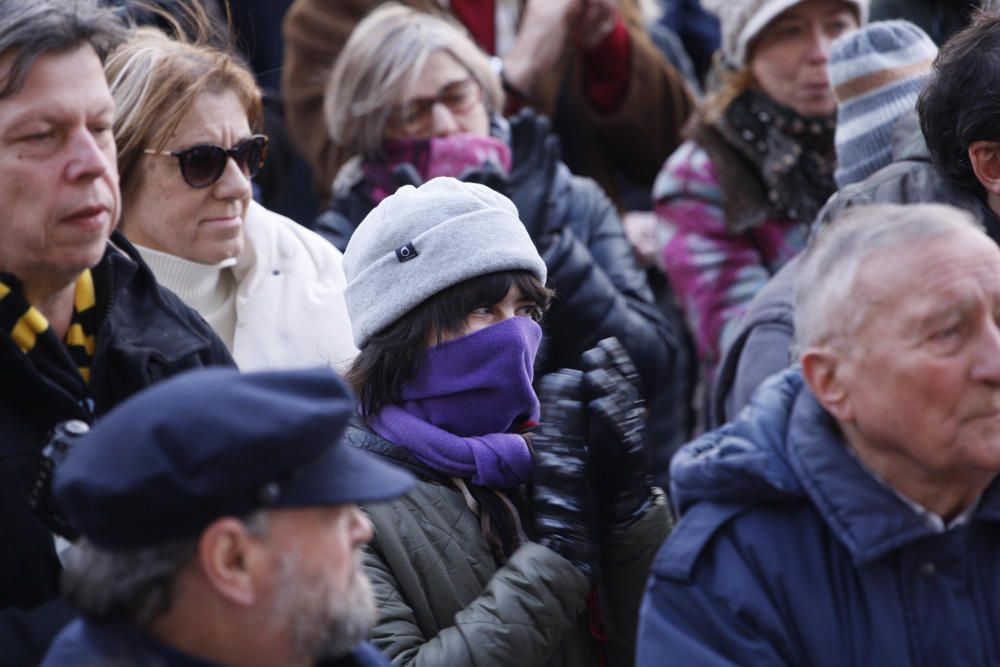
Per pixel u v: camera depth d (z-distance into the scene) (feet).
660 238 50.26
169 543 19.85
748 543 24.58
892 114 38.83
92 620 20.52
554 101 55.77
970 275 23.09
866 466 24.38
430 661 27.48
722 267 48.57
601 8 55.47
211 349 30.35
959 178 32.50
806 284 24.44
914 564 24.43
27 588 26.48
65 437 25.14
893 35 39.27
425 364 30.14
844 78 39.42
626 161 57.11
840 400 23.97
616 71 56.08
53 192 26.81
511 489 30.19
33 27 26.37
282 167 55.77
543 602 28.02
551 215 45.83
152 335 29.37
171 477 19.44
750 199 48.47
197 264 35.99
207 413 19.77
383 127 46.68
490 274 30.19
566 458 29.01
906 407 23.22
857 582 24.47
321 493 20.42
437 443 29.63
